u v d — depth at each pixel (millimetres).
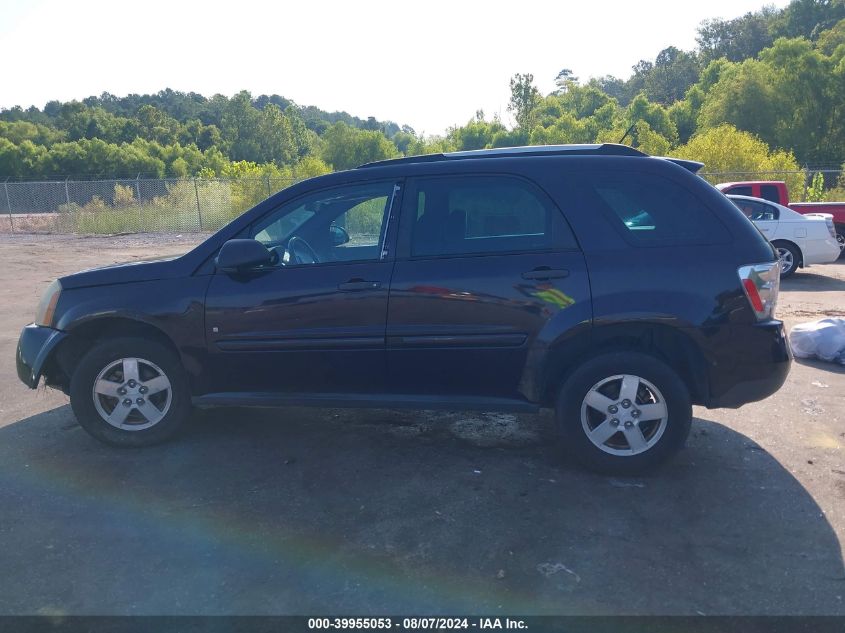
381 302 4344
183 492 4141
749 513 3840
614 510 3877
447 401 4426
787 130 51094
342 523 3756
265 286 4496
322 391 4582
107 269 4824
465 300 4254
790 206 16281
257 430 5156
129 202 28375
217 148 88375
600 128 66000
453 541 3557
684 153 28859
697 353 4188
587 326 4141
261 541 3572
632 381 4191
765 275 4160
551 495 4066
